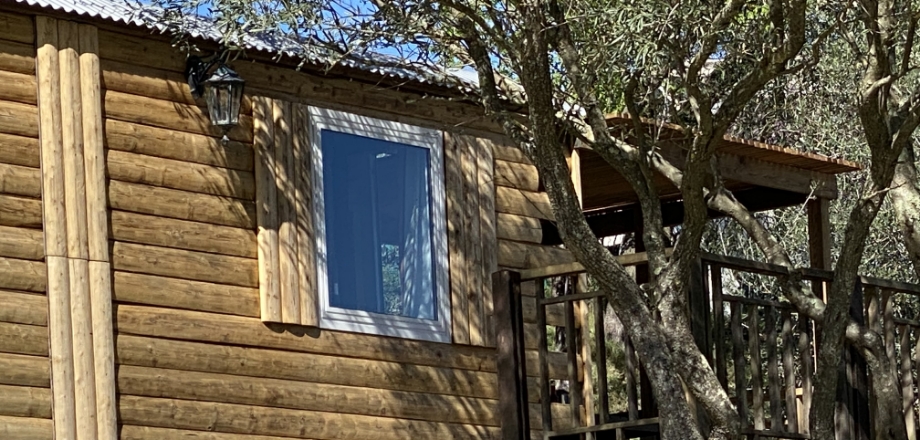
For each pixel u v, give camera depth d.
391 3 10.77
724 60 11.27
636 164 10.41
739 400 10.02
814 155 13.02
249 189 10.73
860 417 10.80
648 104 11.38
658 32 10.18
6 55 9.70
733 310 10.23
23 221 9.59
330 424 10.78
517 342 10.75
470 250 11.84
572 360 10.63
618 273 9.73
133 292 9.99
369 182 11.36
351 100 11.35
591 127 10.78
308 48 10.77
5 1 9.60
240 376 10.41
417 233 11.58
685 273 9.84
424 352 11.43
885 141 10.01
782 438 10.20
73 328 9.63
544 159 9.79
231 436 10.28
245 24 10.27
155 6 10.37
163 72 10.41
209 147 10.55
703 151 9.64
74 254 9.73
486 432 11.70
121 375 9.84
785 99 16.84
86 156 9.89
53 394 9.49
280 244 10.74
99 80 10.04
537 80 9.70
